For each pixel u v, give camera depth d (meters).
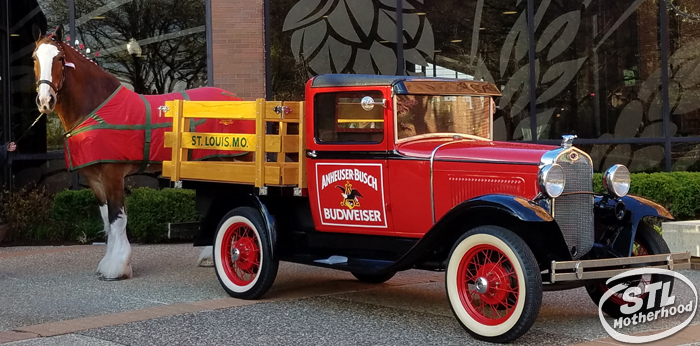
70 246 10.31
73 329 5.54
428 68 12.47
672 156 12.88
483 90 6.47
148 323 5.73
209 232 7.21
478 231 5.20
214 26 11.37
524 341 5.19
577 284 5.46
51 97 7.14
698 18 12.88
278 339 5.27
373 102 5.86
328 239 6.54
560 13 12.67
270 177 6.43
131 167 7.81
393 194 5.93
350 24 12.22
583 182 5.53
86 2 11.54
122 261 7.64
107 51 11.55
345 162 6.18
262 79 11.52
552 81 12.66
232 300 6.63
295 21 11.97
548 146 5.73
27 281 7.61
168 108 7.38
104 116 7.54
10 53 11.62
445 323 5.77
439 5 12.46
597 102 12.75
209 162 7.05
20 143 11.57
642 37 12.82
